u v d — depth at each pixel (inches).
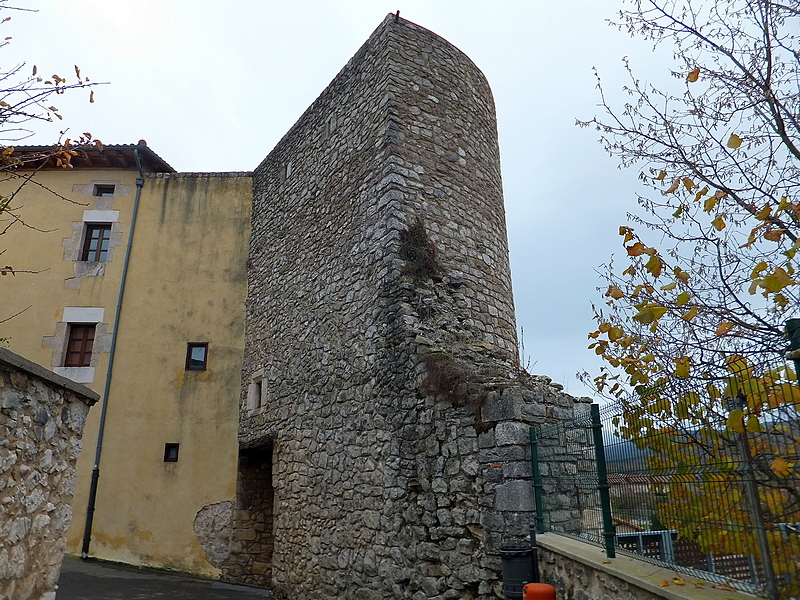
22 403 147.3
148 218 430.0
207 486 373.7
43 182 432.5
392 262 275.1
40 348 394.9
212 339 407.2
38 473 154.7
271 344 372.8
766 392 104.3
